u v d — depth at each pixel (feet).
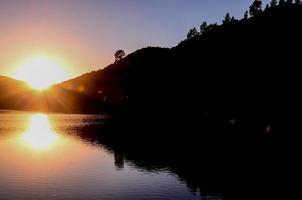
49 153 212.23
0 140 284.20
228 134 299.79
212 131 328.08
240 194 121.80
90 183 134.41
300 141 241.14
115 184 132.87
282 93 399.24
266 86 436.35
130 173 153.17
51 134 338.13
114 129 388.98
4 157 197.16
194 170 160.66
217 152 215.72
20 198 113.50
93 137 307.99
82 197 115.24
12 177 144.15
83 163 177.78
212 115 429.38
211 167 168.45
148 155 204.23
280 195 121.90
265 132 288.92
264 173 154.20
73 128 409.69
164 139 287.28
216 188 128.98
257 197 118.93
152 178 144.15
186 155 204.03
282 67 464.65
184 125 398.83
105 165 172.45
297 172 157.28
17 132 359.66
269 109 369.50
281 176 149.38
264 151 214.07
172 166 170.71
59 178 142.20
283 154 202.80
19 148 235.61
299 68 442.50
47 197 114.83
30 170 159.22
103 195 117.91
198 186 131.34
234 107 423.23
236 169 163.73
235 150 221.05
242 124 343.67
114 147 240.73
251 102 412.57
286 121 314.35
